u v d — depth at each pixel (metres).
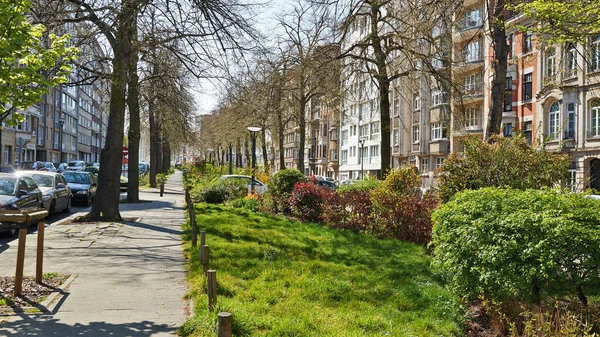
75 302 6.54
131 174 23.94
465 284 6.21
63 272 8.24
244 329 5.39
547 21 12.57
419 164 46.94
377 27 19.41
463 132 19.42
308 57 19.73
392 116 52.19
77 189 21.88
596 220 5.63
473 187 10.76
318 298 7.01
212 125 51.50
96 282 7.63
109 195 15.55
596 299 6.17
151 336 5.32
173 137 37.25
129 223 15.15
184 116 25.05
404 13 17.42
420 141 45.38
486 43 32.62
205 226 14.21
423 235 12.57
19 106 7.79
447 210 6.78
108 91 18.62
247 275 8.18
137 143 23.97
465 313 6.34
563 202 5.98
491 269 5.77
